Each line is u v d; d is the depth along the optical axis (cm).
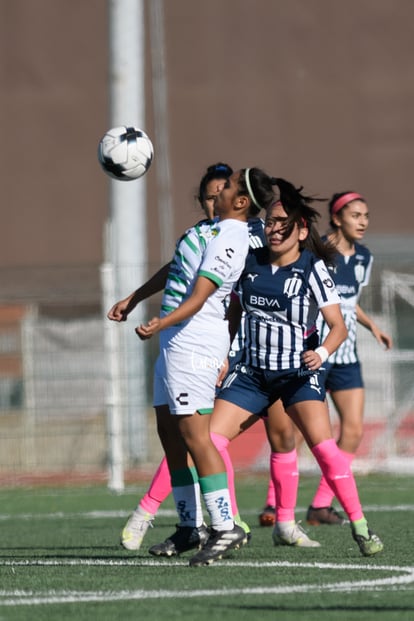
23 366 5831
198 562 2392
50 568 2431
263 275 2512
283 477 2852
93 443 5806
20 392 5912
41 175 12012
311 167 11844
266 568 2364
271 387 2586
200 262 2384
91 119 11981
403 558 2544
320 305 2497
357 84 11919
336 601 1906
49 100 12006
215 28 11900
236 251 2330
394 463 5491
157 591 2033
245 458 5681
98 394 5809
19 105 12025
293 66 11944
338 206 3531
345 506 2567
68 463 5797
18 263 11881
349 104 11900
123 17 6406
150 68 11281
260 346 2564
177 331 2355
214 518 2406
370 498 4403
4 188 12012
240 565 2423
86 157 11969
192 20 11888
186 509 2600
